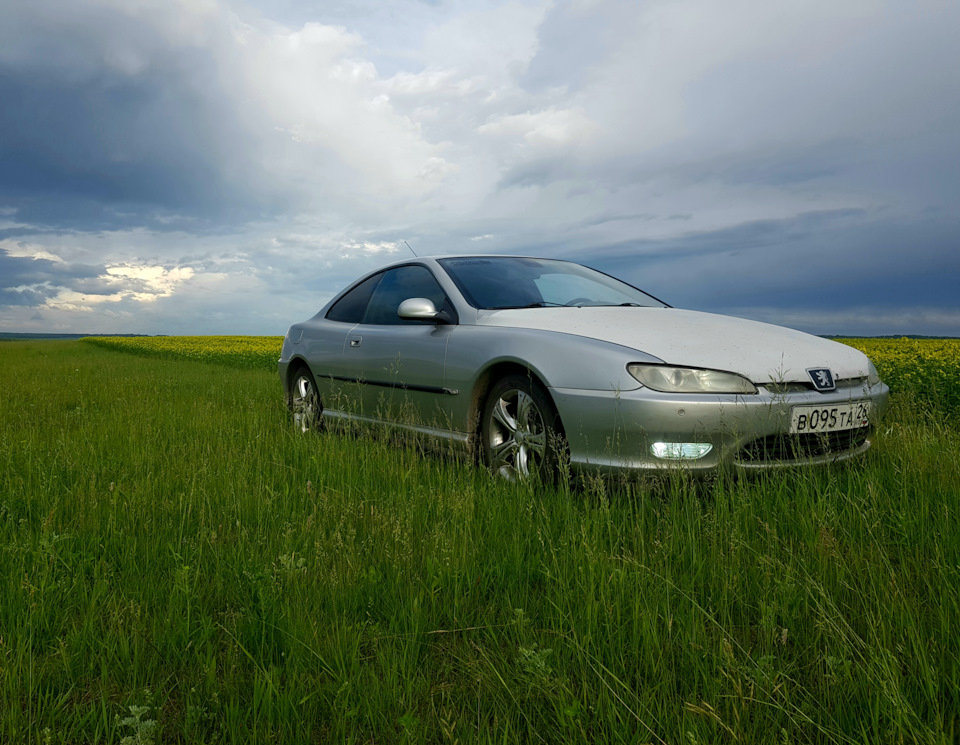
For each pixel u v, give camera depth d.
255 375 12.66
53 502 3.16
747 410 2.94
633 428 2.96
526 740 1.43
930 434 3.95
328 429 5.24
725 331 3.53
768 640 1.69
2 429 5.34
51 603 2.03
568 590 2.01
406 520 2.65
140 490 3.23
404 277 4.89
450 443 3.99
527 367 3.39
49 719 1.49
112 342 41.75
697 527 2.61
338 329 5.35
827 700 1.51
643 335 3.31
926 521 2.66
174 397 8.22
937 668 1.58
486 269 4.52
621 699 1.45
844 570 2.15
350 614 2.02
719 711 1.47
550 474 3.28
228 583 2.26
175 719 1.56
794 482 3.01
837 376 3.32
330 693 1.58
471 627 1.94
